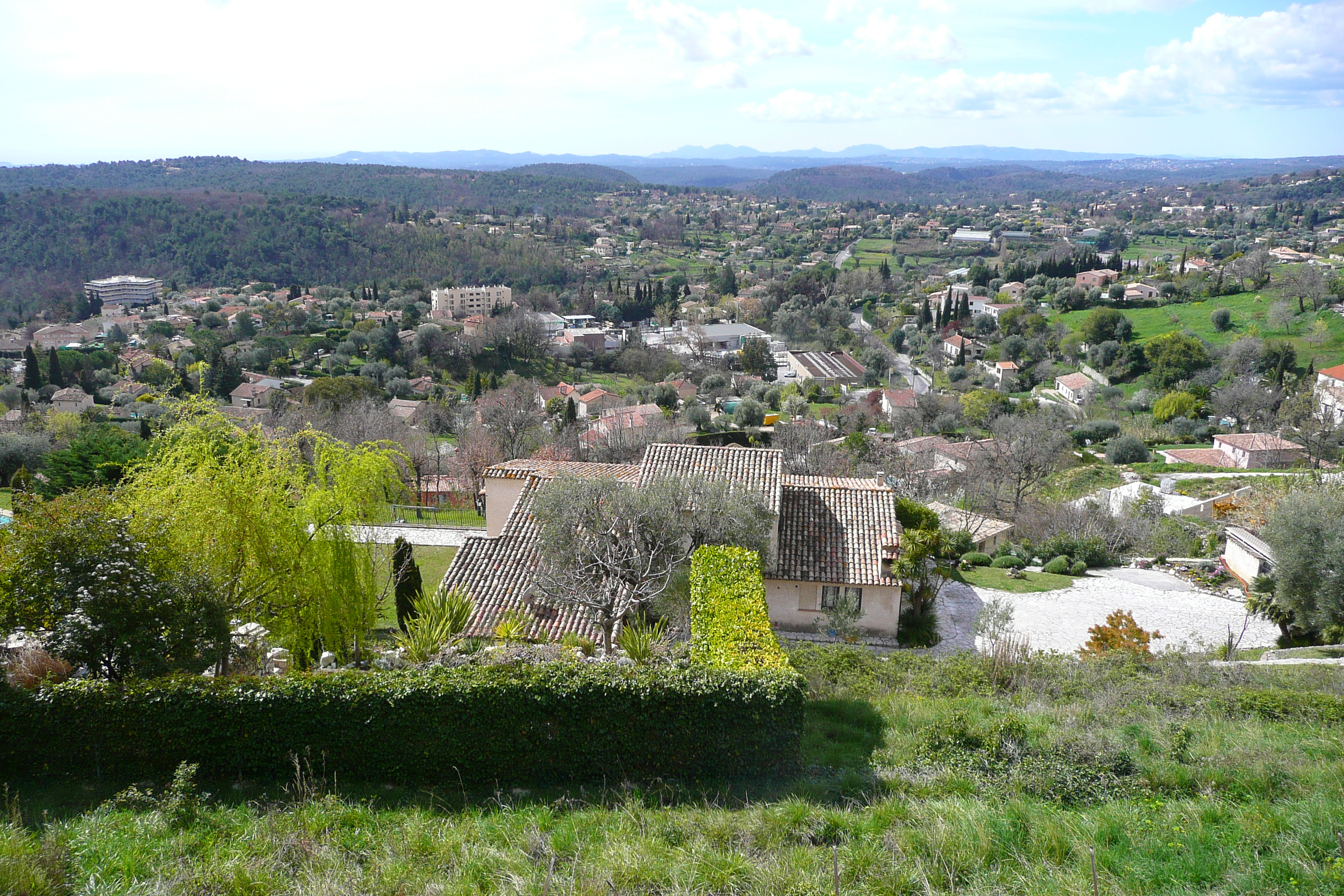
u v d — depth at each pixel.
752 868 8.57
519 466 28.41
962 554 34.72
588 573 19.05
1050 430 57.44
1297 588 22.91
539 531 21.81
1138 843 8.69
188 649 13.91
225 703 11.47
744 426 79.25
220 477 16.55
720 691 11.60
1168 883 7.74
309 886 8.40
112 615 13.09
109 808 10.20
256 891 8.23
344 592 18.05
